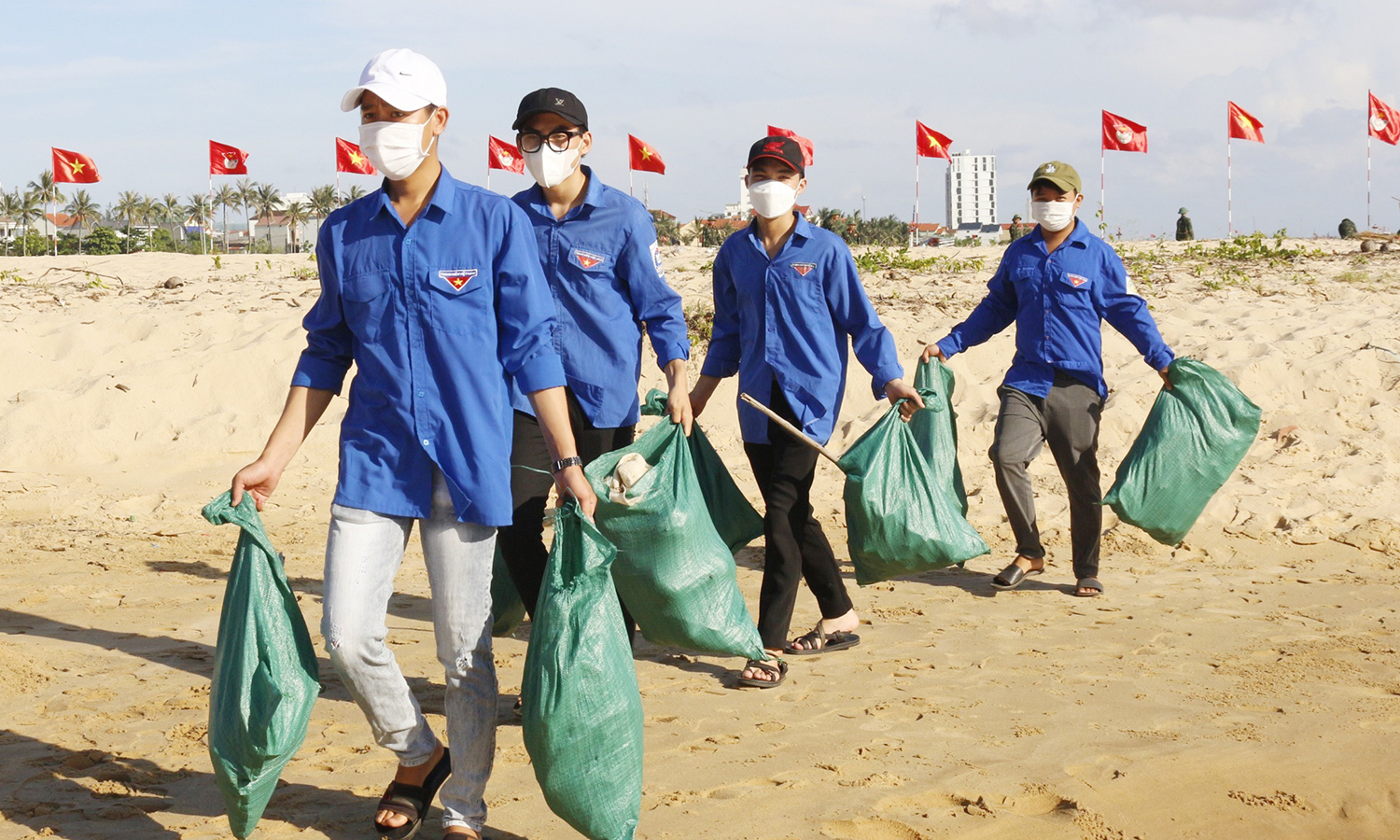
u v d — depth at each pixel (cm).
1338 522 732
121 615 558
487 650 315
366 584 301
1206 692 462
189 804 351
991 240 2750
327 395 324
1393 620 564
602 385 436
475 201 308
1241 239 1619
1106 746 405
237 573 304
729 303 514
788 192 485
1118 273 614
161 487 809
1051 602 601
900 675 484
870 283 1277
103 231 9631
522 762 388
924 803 362
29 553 670
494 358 307
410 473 303
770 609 484
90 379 941
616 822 305
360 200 314
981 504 788
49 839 325
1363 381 945
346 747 397
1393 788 379
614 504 402
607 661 301
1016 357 630
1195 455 602
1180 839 346
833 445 906
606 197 436
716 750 398
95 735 404
